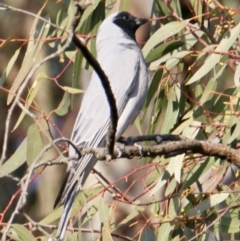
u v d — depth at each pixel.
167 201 9.25
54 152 13.06
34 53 9.52
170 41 9.52
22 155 9.41
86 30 9.69
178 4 10.24
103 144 9.26
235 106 9.42
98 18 10.05
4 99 15.17
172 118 9.55
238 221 9.12
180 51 9.74
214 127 9.23
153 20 9.85
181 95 9.59
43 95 14.33
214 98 10.07
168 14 10.11
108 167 12.95
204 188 10.59
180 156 8.67
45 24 9.60
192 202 9.40
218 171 9.39
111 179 12.86
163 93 9.73
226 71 11.86
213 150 8.26
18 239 8.49
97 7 9.99
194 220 9.36
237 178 9.38
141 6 13.24
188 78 9.78
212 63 8.82
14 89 9.12
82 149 7.66
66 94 9.42
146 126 12.73
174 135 8.43
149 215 11.74
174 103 9.58
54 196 14.98
